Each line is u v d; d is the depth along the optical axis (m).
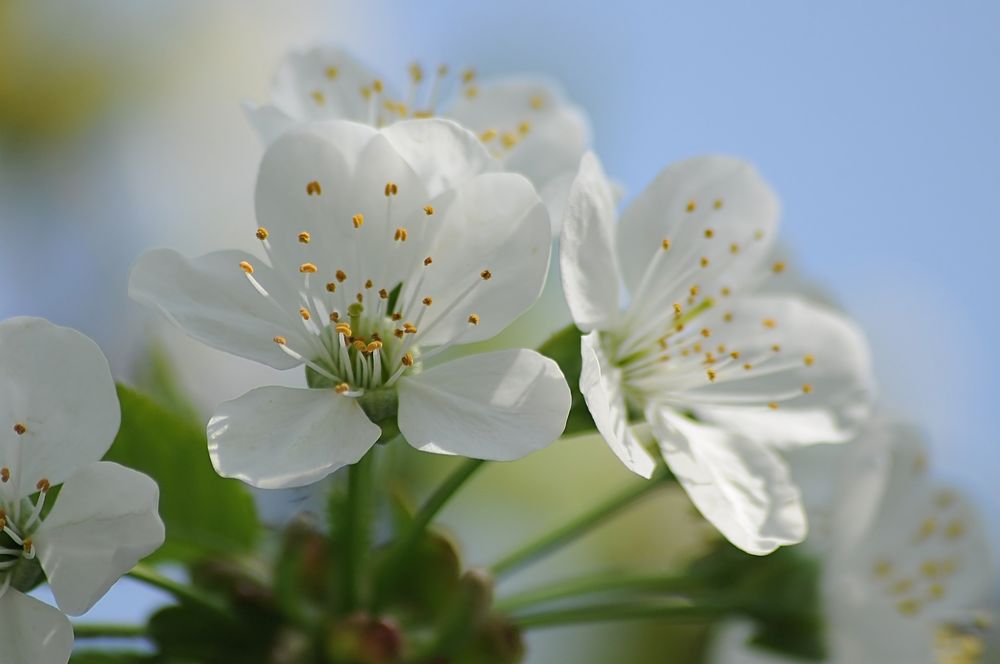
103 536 0.25
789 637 0.28
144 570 0.26
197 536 0.27
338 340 0.26
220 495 0.27
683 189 0.28
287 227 0.26
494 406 0.26
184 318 0.26
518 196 0.26
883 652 0.28
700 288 0.28
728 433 0.27
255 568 0.27
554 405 0.26
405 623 0.27
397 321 0.26
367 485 0.26
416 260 0.26
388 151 0.26
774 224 0.28
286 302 0.26
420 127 0.26
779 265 0.28
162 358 0.28
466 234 0.26
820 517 0.28
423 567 0.27
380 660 0.26
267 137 0.27
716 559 0.28
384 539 0.28
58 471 0.26
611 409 0.27
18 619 0.25
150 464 0.27
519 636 0.27
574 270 0.27
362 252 0.26
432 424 0.26
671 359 0.28
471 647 0.27
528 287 0.26
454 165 0.26
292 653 0.27
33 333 0.26
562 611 0.28
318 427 0.26
